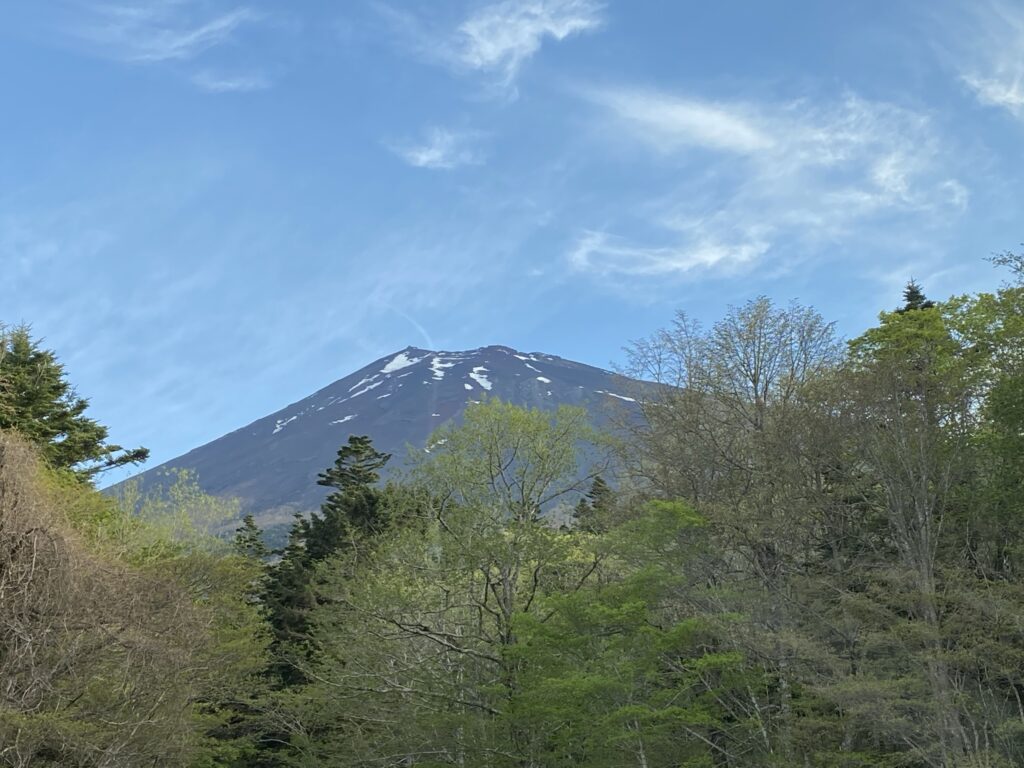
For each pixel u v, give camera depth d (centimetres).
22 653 1711
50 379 3559
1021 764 2123
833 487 2753
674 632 2205
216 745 3103
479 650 2798
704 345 3309
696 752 2297
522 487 2994
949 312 3183
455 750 2570
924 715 2136
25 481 1881
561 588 2811
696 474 3023
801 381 3086
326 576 3041
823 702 2269
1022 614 2139
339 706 2903
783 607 2431
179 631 2067
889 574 2309
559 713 2225
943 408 2673
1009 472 2562
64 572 1814
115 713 1908
